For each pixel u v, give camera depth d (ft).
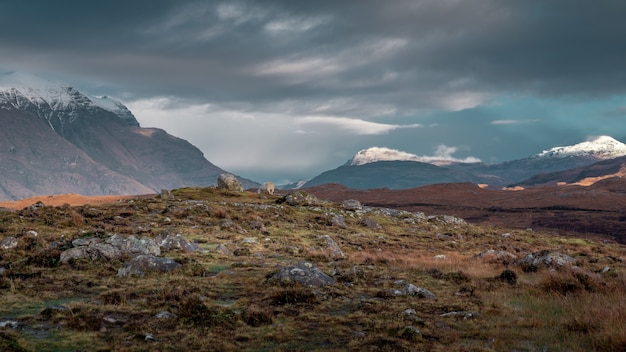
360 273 79.00
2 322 45.47
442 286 73.97
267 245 116.98
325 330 46.75
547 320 50.49
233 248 109.09
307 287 66.44
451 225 231.30
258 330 46.47
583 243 199.00
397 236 171.83
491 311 55.62
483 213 574.15
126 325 45.75
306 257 105.09
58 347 39.70
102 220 136.26
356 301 60.49
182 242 99.71
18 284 63.36
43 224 123.34
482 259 110.73
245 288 66.44
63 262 80.02
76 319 46.57
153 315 50.98
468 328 48.32
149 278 71.61
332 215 195.93
